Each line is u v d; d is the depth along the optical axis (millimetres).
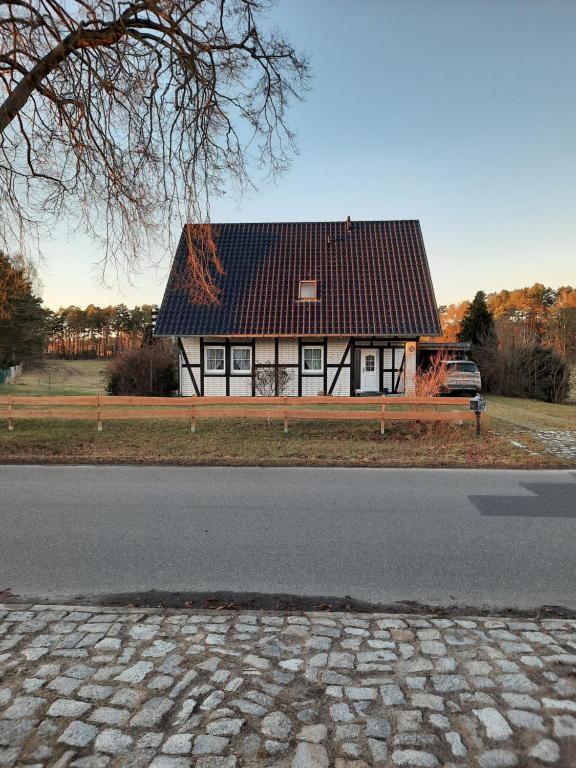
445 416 12430
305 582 4605
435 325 20562
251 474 8859
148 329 25250
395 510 6766
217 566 4949
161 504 7043
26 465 9570
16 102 8102
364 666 3205
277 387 21250
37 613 3934
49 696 2887
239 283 22172
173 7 7969
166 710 2766
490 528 6043
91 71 8086
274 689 2959
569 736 2566
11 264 10055
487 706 2803
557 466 9445
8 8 7906
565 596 4352
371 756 2436
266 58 9023
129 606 4129
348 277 22141
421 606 4176
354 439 12102
